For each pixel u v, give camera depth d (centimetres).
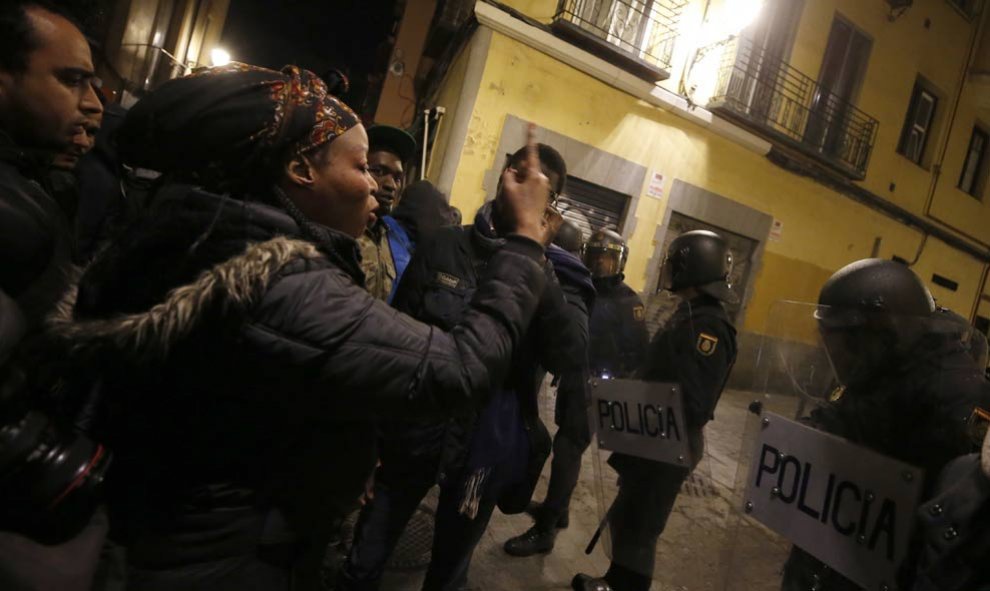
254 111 79
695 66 723
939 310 106
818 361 103
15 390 67
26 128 106
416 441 150
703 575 134
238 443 82
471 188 634
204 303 71
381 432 152
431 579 161
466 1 738
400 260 230
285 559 90
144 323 69
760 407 110
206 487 82
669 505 141
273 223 81
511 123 637
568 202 696
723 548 114
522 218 100
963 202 1073
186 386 79
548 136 657
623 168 708
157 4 1140
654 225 743
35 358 71
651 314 154
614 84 680
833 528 94
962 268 1111
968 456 82
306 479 89
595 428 154
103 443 82
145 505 82
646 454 142
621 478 149
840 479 94
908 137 995
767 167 816
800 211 862
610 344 152
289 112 81
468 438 149
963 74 1014
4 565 67
